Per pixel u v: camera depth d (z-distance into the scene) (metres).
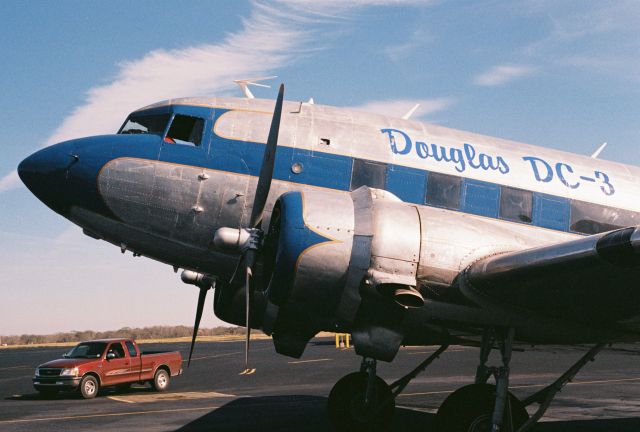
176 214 9.10
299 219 7.05
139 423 11.38
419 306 6.88
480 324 7.41
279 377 22.02
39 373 17.20
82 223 9.40
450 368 24.81
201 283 10.02
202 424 11.13
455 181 9.60
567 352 9.91
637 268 6.43
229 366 27.05
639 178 10.87
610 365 26.50
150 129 9.70
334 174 9.27
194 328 10.02
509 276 6.85
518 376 21.53
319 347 38.81
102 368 17.48
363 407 9.95
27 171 9.23
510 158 10.09
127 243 9.36
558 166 10.30
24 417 12.63
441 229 7.23
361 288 7.01
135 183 9.10
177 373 19.45
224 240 7.69
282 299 7.11
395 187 9.37
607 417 12.09
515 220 9.72
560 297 7.17
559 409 13.27
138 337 78.88
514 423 7.59
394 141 9.62
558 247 6.48
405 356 30.67
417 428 10.59
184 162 9.20
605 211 10.17
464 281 7.12
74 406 14.86
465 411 7.46
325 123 9.59
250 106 9.73
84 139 9.35
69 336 81.06
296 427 10.70
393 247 7.02
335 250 6.98
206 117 9.54
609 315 7.53
